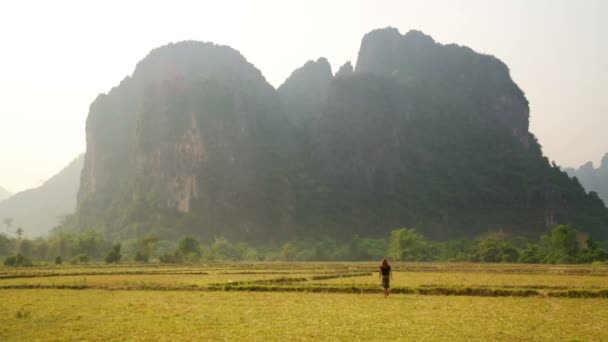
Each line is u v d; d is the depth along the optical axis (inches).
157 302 1347.2
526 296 1517.0
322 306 1247.5
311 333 866.1
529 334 857.5
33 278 2440.9
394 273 2856.8
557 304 1302.9
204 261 5767.7
